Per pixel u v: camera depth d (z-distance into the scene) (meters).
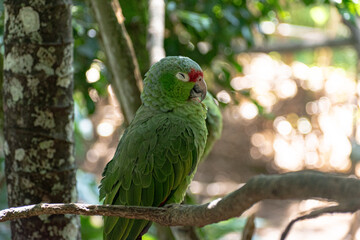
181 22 7.25
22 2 3.96
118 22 5.14
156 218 3.17
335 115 17.64
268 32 11.25
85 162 17.92
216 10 7.55
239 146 18.77
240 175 18.69
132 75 5.30
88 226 8.31
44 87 4.04
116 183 4.16
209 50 7.55
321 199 2.10
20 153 4.07
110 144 18.31
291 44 15.00
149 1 6.07
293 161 18.55
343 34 14.91
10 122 4.09
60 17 4.02
